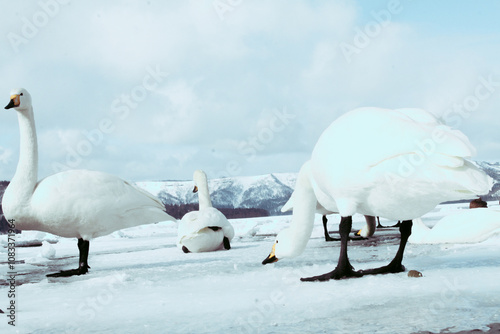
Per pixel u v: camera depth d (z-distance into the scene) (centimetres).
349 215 495
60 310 429
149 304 432
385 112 476
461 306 363
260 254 882
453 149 415
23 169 709
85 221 716
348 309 376
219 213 1045
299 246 552
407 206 477
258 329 332
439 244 796
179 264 781
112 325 364
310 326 332
